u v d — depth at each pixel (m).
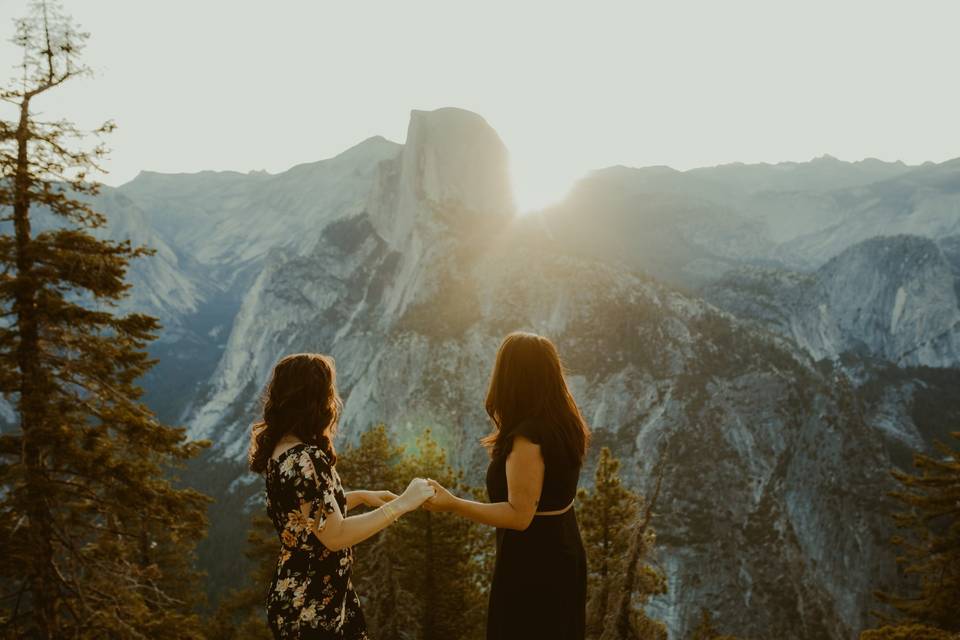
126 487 11.70
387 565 15.62
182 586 25.98
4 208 11.09
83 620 11.62
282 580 3.28
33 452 11.49
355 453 23.00
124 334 12.40
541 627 3.15
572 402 3.31
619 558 11.67
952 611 20.09
